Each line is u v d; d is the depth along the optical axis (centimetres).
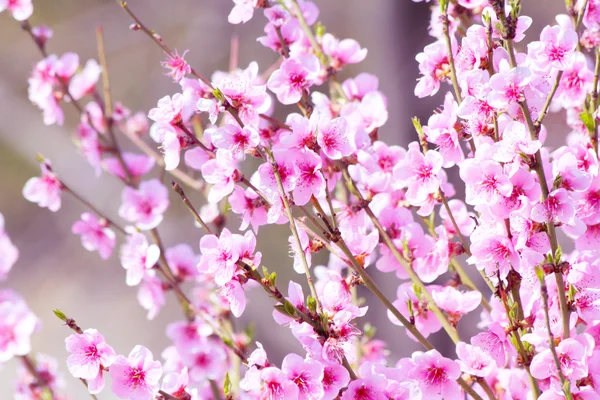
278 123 159
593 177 150
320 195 150
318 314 146
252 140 150
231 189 152
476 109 149
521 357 148
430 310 157
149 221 180
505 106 147
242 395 162
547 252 147
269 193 152
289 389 145
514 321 148
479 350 153
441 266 156
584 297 148
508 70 147
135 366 150
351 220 159
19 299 164
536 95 149
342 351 146
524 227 146
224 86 152
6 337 157
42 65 184
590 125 150
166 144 155
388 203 160
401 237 159
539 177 145
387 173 159
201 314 169
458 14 163
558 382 147
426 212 155
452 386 151
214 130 150
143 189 182
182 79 157
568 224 147
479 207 148
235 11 163
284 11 165
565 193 145
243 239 150
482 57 150
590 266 148
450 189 161
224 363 177
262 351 147
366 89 168
